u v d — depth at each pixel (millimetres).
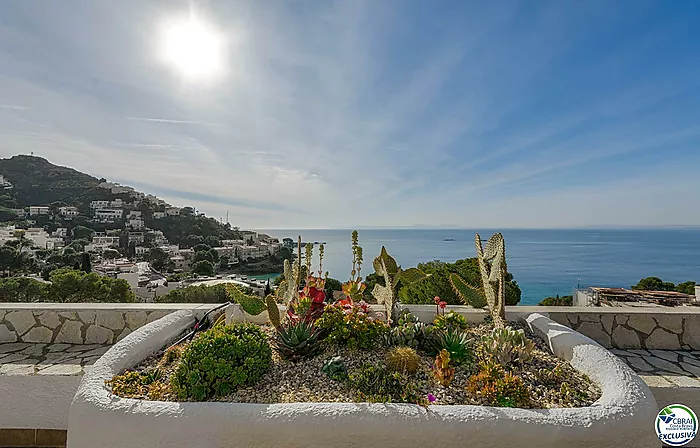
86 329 3992
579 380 2480
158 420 1946
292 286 3635
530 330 3514
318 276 3900
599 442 1866
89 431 1984
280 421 1918
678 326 3982
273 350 2906
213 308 3836
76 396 2146
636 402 2031
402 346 2883
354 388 2303
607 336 4008
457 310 3902
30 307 4051
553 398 2258
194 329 3428
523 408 2109
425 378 2445
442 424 1897
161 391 2303
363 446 1889
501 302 3492
